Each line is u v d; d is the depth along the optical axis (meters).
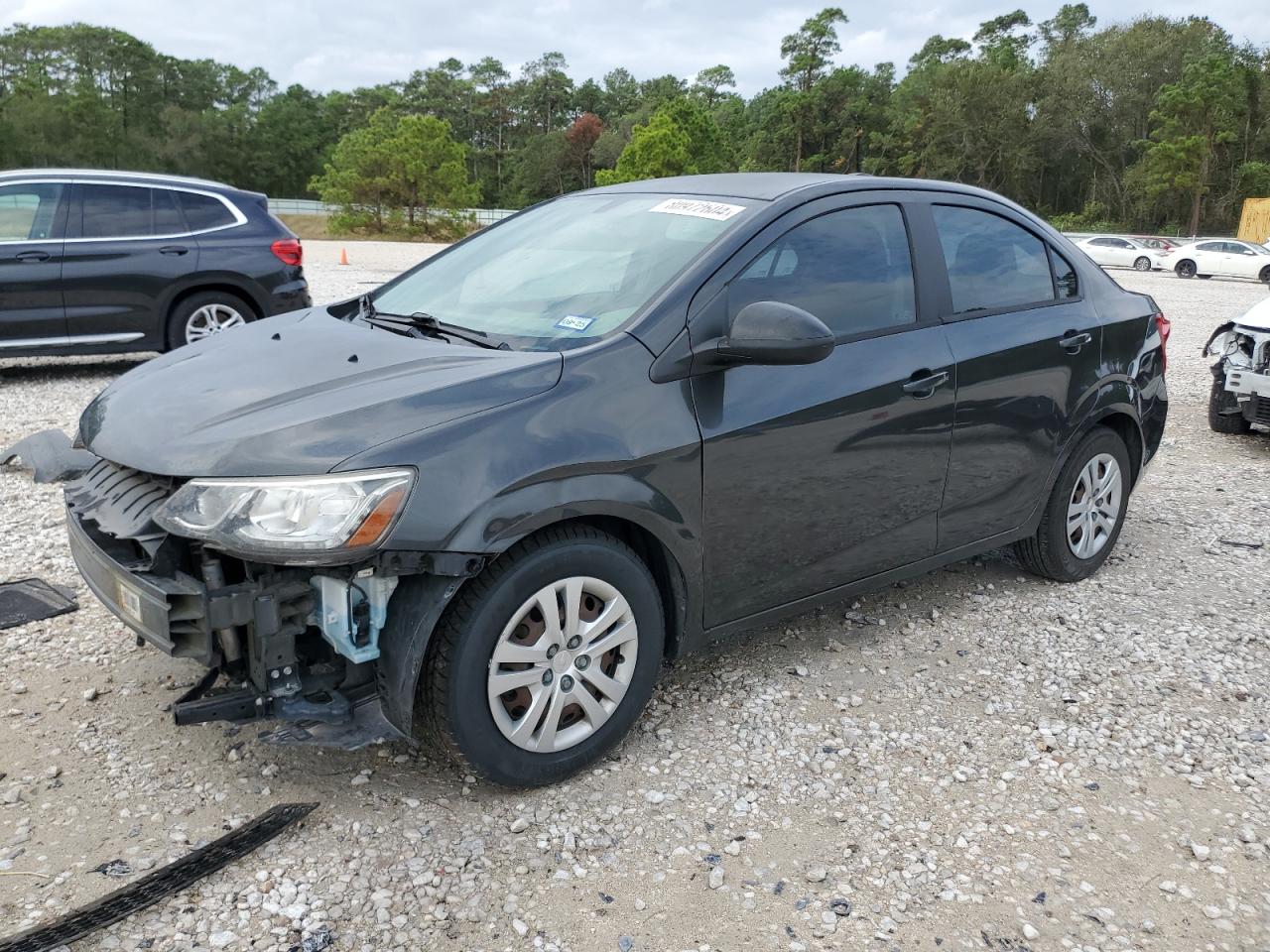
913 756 3.14
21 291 7.79
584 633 2.82
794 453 3.20
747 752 3.12
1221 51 74.75
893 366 3.47
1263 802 2.97
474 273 3.70
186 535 2.43
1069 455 4.33
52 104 93.50
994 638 4.00
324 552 2.38
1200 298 22.38
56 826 2.62
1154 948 2.36
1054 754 3.19
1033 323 4.04
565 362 2.81
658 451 2.85
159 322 8.40
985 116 79.62
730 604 3.24
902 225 3.70
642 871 2.55
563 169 114.75
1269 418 7.25
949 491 3.80
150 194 8.39
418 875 2.50
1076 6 107.00
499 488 2.55
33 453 3.29
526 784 2.81
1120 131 78.12
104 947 2.21
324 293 15.58
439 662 2.60
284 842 2.59
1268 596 4.55
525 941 2.30
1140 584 4.64
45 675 3.39
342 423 2.53
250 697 2.58
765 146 102.56
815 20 101.69
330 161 106.12
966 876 2.59
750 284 3.18
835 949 2.31
